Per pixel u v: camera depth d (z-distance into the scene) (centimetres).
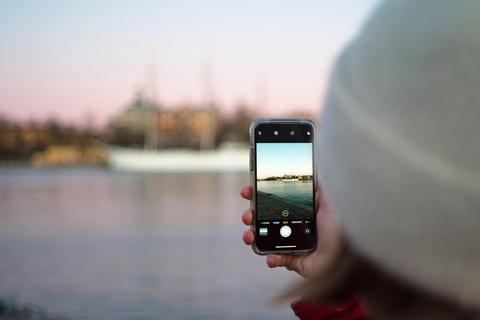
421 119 59
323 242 105
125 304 1522
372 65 63
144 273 2008
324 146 69
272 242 123
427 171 58
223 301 1511
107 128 13588
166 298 1577
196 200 5725
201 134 11400
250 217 127
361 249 65
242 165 10862
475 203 57
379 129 61
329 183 68
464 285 60
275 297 75
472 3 59
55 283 1838
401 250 61
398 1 63
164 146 11800
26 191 7512
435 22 59
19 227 3656
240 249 2609
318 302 72
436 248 60
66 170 14175
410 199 59
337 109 66
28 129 14438
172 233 3250
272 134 135
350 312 76
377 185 61
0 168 14062
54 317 1275
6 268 2147
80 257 2438
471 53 57
